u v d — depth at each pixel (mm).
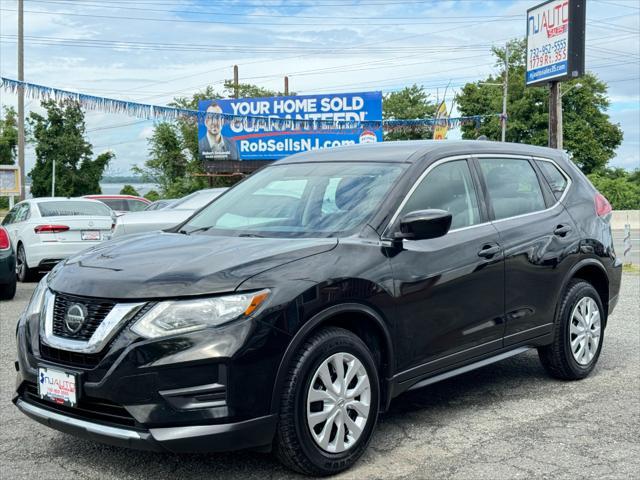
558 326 5402
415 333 4230
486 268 4695
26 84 16578
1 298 10055
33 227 11977
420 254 4297
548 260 5223
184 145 62094
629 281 11789
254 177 5285
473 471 3867
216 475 3840
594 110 66312
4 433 4539
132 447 3449
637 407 5000
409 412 4914
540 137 63438
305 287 3664
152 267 3721
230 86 57750
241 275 3574
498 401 5156
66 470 3941
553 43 20344
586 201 5824
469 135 66938
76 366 3580
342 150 5211
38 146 63656
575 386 5527
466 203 4820
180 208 9258
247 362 3451
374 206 4324
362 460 4035
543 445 4262
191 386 3402
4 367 6176
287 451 3635
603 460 4023
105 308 3570
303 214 4484
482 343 4727
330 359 3750
